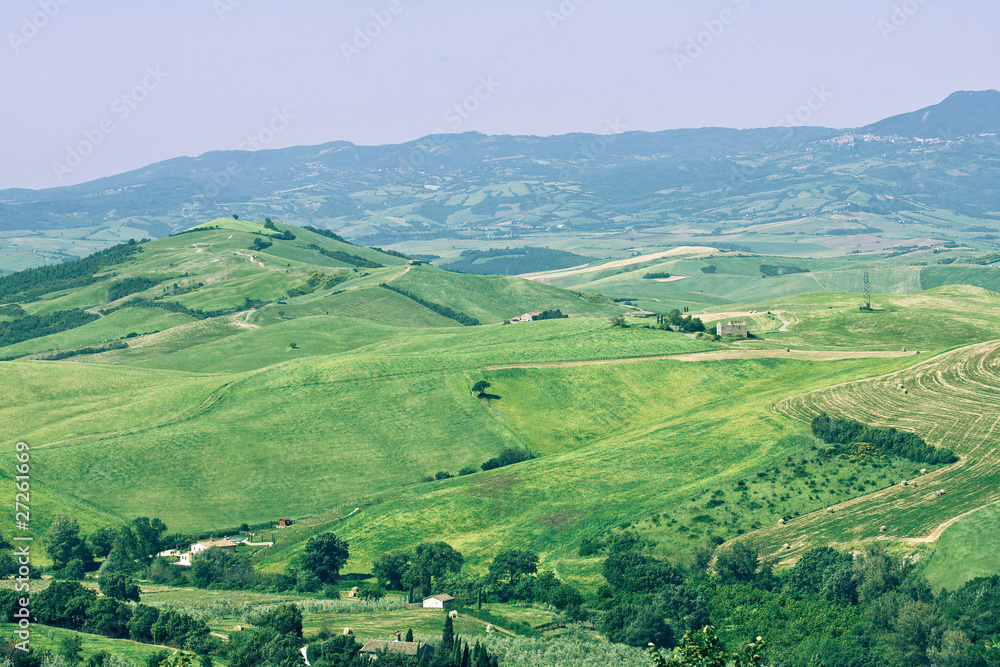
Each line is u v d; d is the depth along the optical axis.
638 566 118.75
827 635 97.44
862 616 100.06
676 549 126.81
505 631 102.44
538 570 125.81
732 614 105.81
